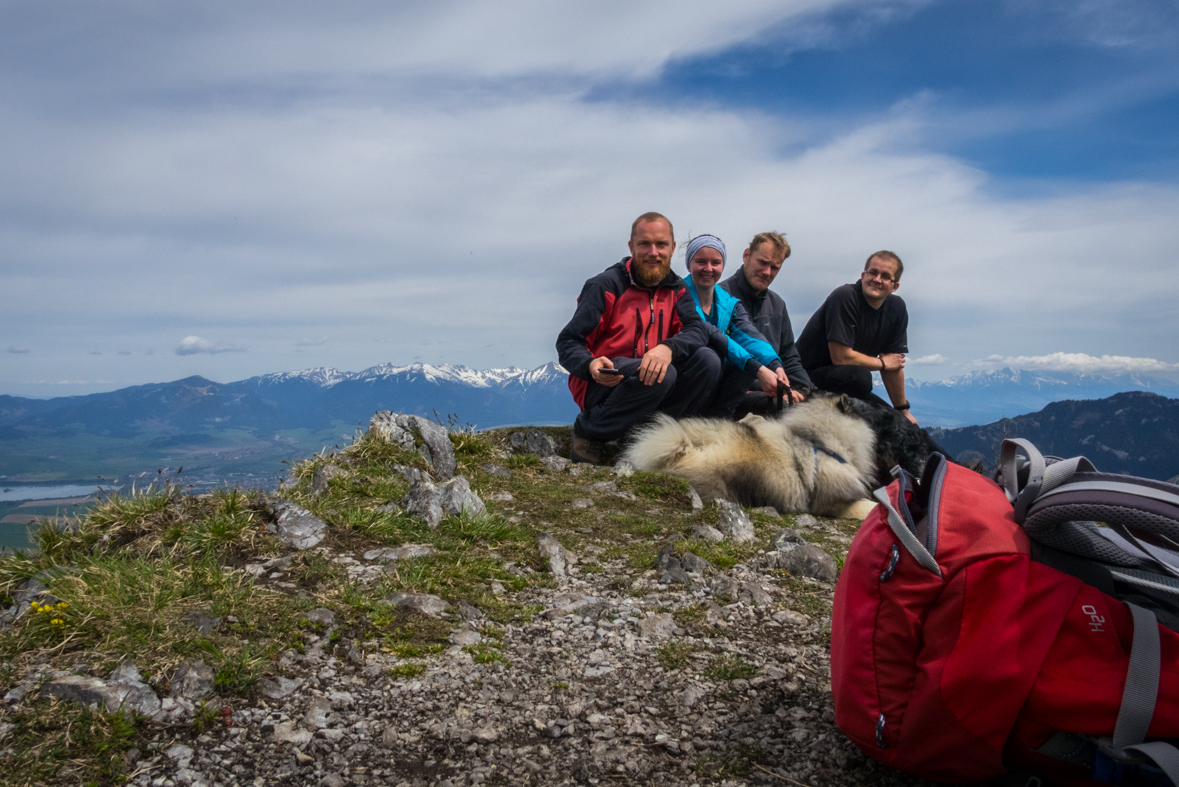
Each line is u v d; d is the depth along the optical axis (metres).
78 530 4.11
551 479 6.58
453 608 3.59
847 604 2.36
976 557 2.09
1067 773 2.06
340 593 3.60
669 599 3.97
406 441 6.24
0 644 2.85
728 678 3.10
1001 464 2.55
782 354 8.71
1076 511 1.99
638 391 7.11
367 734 2.60
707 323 7.45
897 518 2.21
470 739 2.60
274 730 2.56
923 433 6.73
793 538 5.11
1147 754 1.75
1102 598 1.99
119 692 2.58
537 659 3.23
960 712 2.01
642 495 6.18
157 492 4.44
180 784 2.25
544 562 4.43
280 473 5.56
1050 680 1.92
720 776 2.42
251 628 3.13
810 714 2.81
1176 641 1.88
